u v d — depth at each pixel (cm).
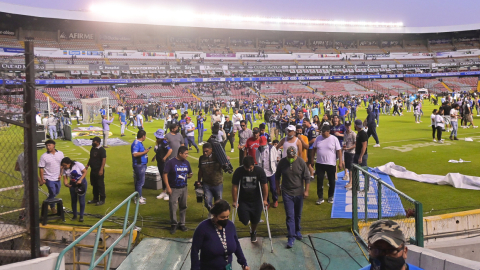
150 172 1034
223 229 423
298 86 7138
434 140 1761
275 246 651
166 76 6662
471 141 1712
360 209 731
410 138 1888
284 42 8369
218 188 729
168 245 668
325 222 755
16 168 618
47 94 5234
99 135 2347
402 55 8331
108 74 6253
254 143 915
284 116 1788
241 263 443
